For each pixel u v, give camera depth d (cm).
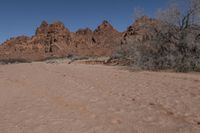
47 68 2198
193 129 518
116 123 570
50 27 16200
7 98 880
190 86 959
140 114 628
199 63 1547
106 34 15950
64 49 14725
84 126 557
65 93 917
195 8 1652
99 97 830
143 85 1040
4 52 15338
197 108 656
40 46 15412
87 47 14962
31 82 1254
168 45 1702
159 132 509
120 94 873
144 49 1811
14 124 588
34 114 660
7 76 1578
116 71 1700
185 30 1648
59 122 588
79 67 2342
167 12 1745
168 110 653
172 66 1631
